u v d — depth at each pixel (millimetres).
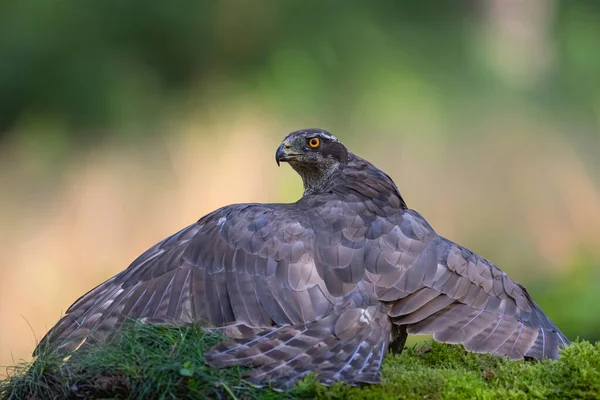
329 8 16125
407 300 5938
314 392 5297
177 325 5895
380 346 5652
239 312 5820
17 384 5680
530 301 6352
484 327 5926
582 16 17297
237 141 15219
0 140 16359
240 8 15984
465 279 6074
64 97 16062
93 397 5508
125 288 6336
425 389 5543
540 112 16312
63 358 5801
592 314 12742
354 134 15516
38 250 15273
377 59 15867
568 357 5711
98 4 16250
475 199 15438
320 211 6285
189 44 16031
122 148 15734
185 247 6375
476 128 15867
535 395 5527
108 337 6000
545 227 15336
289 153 7715
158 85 16141
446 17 16828
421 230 6324
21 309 15023
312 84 15648
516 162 15664
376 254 6066
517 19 17062
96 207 15328
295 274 5934
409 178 15367
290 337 5602
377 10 16438
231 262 6051
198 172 15203
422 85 15828
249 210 6324
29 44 16203
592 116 16594
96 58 16094
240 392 5359
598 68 17016
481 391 5543
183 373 5387
